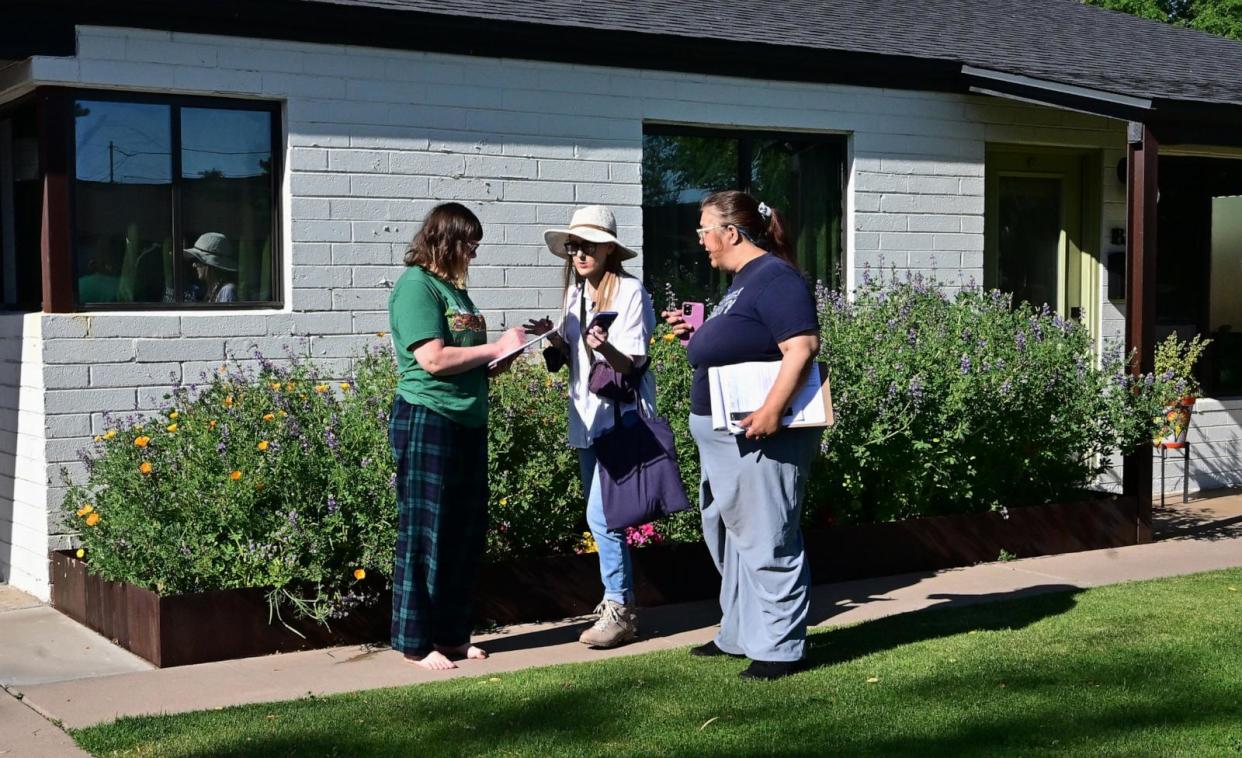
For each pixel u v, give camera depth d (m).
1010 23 10.98
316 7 6.88
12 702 4.88
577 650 5.63
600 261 5.52
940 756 4.08
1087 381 7.98
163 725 4.46
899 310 8.02
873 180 8.98
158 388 6.68
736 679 4.99
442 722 4.48
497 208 7.66
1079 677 4.90
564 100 7.84
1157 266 10.50
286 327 7.04
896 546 7.22
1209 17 23.48
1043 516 7.74
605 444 5.45
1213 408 10.57
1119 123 9.90
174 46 6.67
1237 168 10.82
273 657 5.57
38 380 6.44
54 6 6.32
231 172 7.00
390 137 7.30
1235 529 8.63
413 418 5.23
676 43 8.01
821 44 8.58
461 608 5.44
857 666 5.14
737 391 4.91
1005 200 9.92
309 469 5.77
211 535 5.58
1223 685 4.78
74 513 6.16
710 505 5.35
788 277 4.89
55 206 6.46
